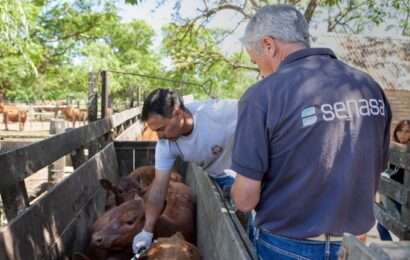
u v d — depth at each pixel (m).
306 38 1.69
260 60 1.75
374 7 9.78
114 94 18.59
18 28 7.71
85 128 3.88
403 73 10.02
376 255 1.05
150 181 3.86
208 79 11.42
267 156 1.60
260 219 1.73
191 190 3.74
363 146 1.56
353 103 1.57
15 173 2.13
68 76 15.41
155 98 2.48
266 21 1.68
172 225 3.01
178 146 2.65
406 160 3.14
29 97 22.20
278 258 1.69
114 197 3.55
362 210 1.61
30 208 2.17
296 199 1.60
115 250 2.59
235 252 1.86
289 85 1.57
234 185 1.67
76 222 2.92
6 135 12.29
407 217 3.12
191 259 2.40
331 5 9.13
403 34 10.00
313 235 1.58
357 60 10.00
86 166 3.38
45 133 13.97
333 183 1.54
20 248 1.99
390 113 1.72
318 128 1.53
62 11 14.98
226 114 2.65
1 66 12.47
